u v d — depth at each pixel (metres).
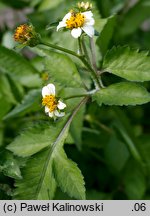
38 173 0.20
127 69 0.20
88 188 0.30
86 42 0.23
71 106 0.21
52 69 0.21
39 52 0.26
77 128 0.24
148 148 0.29
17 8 0.34
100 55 0.25
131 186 0.29
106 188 0.30
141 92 0.19
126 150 0.29
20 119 0.29
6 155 0.20
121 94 0.20
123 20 0.33
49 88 0.20
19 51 0.29
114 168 0.29
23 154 0.20
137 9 0.33
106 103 0.19
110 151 0.29
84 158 0.30
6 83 0.29
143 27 0.44
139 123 0.34
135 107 0.34
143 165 0.28
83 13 0.19
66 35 0.24
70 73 0.21
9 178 0.25
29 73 0.28
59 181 0.19
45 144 0.20
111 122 0.30
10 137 0.30
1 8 0.34
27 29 0.19
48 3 0.31
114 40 0.33
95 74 0.20
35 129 0.20
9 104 0.27
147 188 0.29
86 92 0.21
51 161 0.20
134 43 0.34
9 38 0.32
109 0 0.34
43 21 0.31
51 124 0.20
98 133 0.28
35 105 0.25
